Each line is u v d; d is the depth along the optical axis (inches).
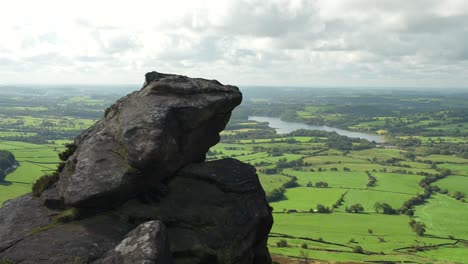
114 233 944.3
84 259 844.0
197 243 998.4
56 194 1079.0
